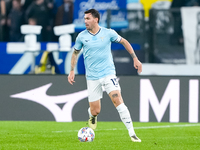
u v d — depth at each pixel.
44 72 36.62
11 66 40.66
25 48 42.09
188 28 38.09
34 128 27.45
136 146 18.69
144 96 30.89
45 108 31.19
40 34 43.16
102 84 20.41
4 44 41.50
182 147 18.75
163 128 27.62
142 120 30.81
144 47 38.00
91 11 19.95
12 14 43.31
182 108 30.72
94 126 22.75
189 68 38.09
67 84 31.20
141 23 38.00
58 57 36.50
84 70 36.97
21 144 19.77
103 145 19.05
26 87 31.30
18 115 31.25
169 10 38.09
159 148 18.20
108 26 38.06
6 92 31.33
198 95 30.66
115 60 37.19
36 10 43.22
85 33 20.33
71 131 25.97
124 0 42.66
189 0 43.00
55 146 18.89
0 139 21.97
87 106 31.09
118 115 31.03
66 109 31.08
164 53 38.12
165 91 30.80
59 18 43.34
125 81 31.02
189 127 28.17
